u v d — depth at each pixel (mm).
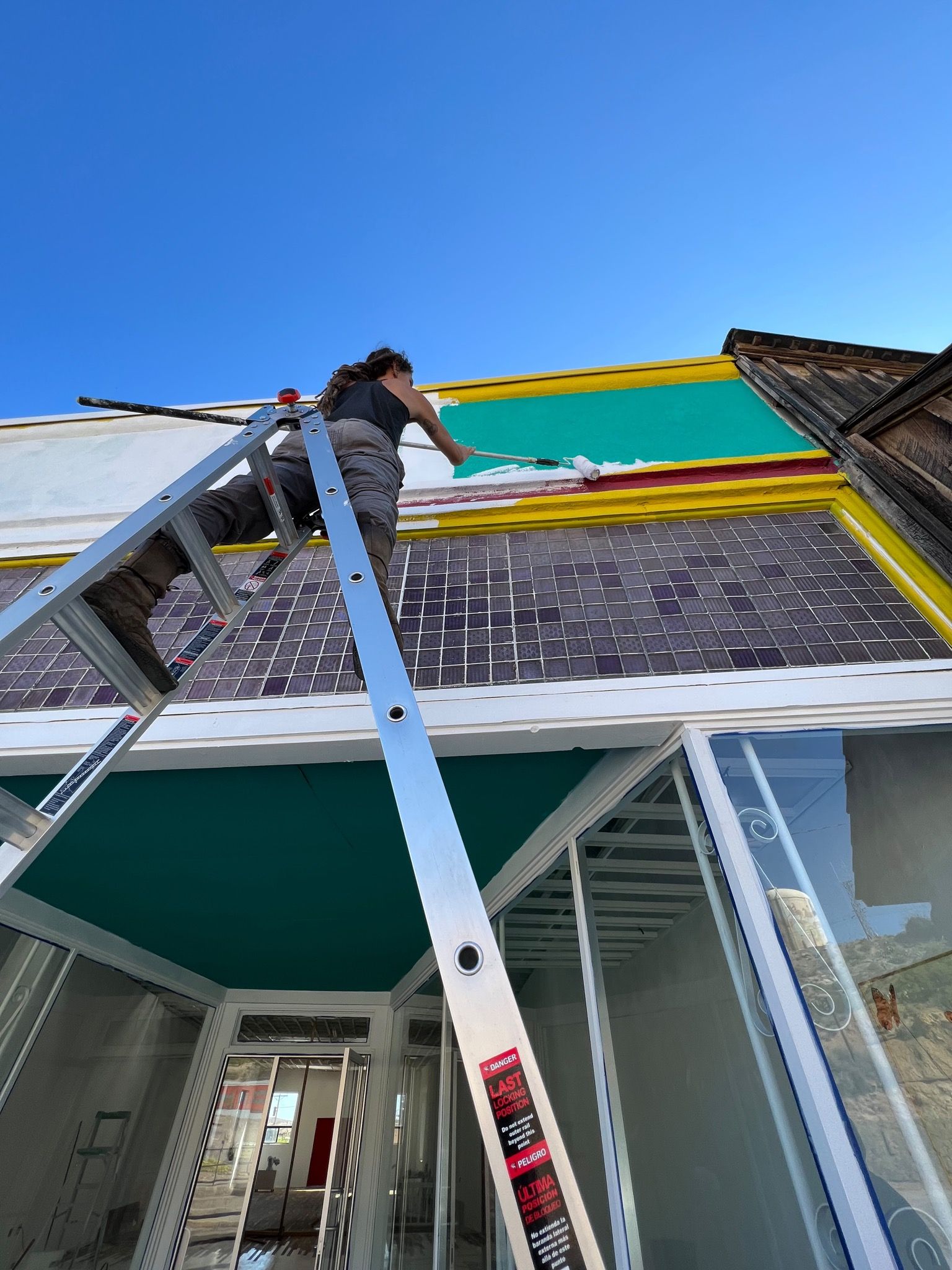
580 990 2102
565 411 3156
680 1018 1761
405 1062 4617
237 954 4160
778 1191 1345
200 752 1931
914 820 1613
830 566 2197
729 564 2260
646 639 2023
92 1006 3596
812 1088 1244
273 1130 11047
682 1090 1734
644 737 1854
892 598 2049
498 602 2234
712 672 1897
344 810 2369
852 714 1747
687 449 2871
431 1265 3477
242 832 2537
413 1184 4035
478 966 546
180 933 3717
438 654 2076
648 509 2531
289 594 2365
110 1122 3844
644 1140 1754
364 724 1913
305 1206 10023
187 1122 4582
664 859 1880
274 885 3045
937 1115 1245
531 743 1876
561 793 2324
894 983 1387
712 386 3221
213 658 2152
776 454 2744
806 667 1868
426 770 693
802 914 1470
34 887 3010
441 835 632
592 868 2174
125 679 1059
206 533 1233
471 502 2662
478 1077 496
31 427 3443
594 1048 1894
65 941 3314
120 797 2248
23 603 861
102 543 974
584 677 1941
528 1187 451
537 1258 425
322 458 1348
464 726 1858
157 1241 4184
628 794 1997
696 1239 1616
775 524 2422
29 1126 3178
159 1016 4316
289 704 1982
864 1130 1210
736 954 1539
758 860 1541
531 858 2615
